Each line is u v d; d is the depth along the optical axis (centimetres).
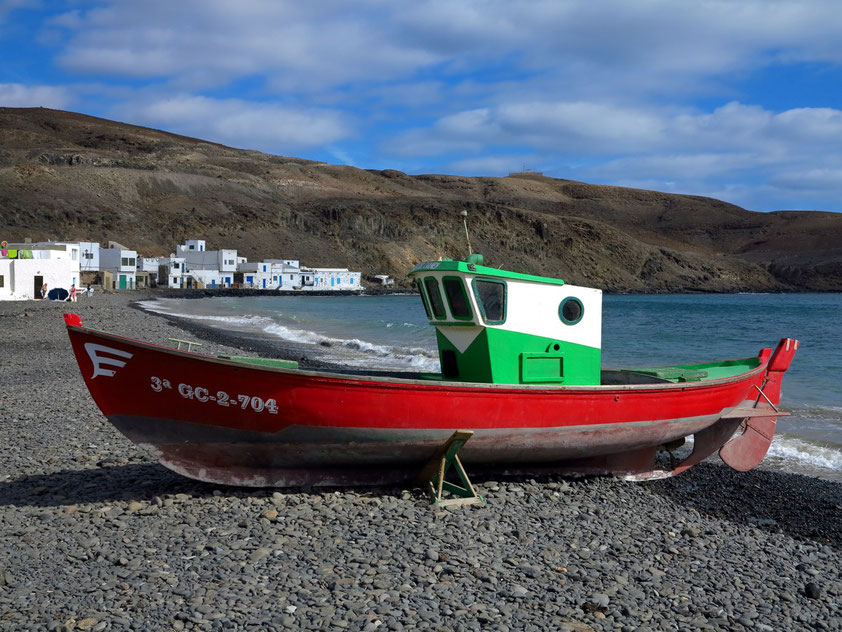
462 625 572
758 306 11281
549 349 1033
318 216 19925
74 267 6384
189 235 17338
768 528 918
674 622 611
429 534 787
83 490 916
